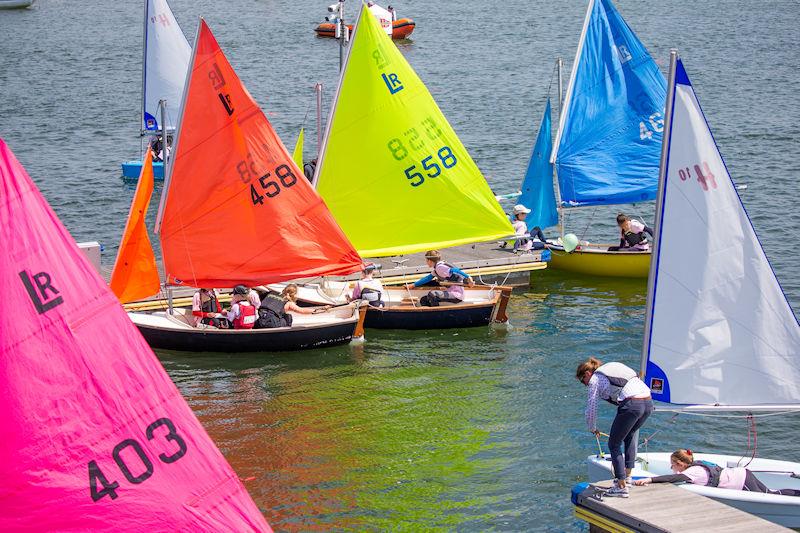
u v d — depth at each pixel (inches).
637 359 2055.9
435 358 2079.2
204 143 2122.3
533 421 1745.8
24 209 861.2
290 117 5049.2
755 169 3799.2
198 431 918.4
